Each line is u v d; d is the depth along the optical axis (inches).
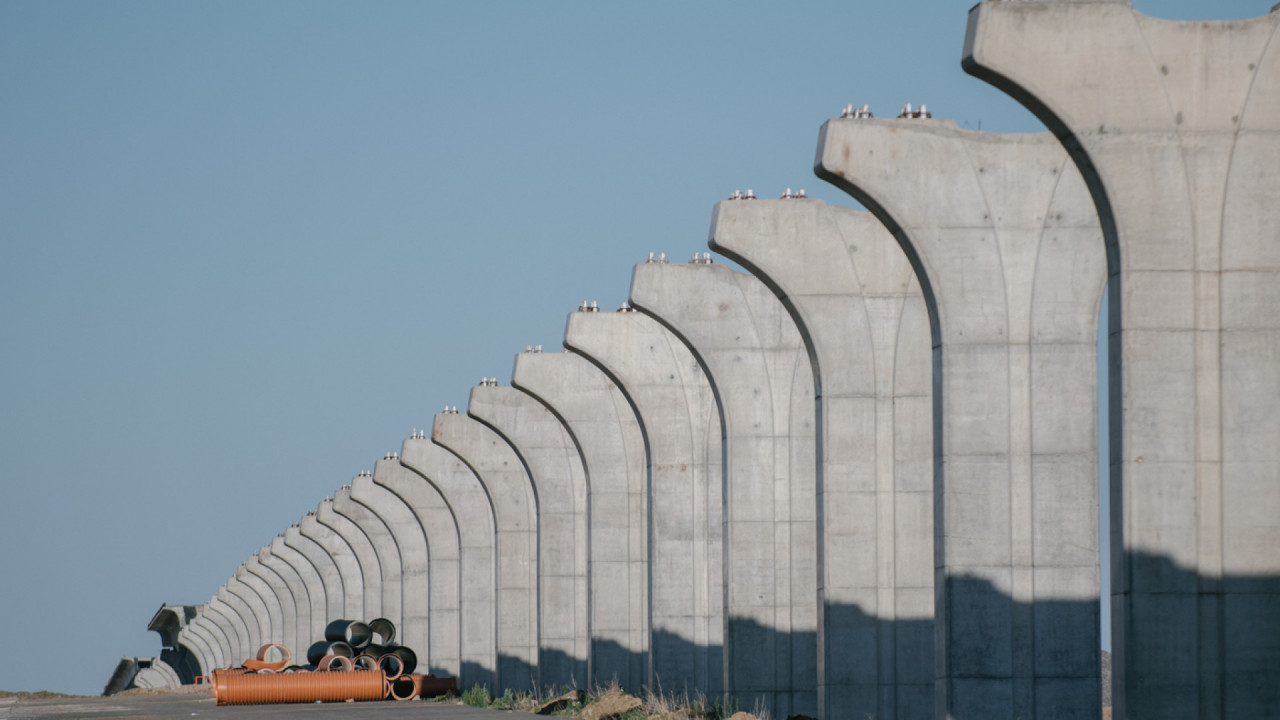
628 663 5438.0
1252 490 2544.3
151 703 6505.9
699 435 5002.5
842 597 3713.1
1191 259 2573.8
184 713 5295.3
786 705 4254.4
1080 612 3193.9
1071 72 2586.1
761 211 3794.3
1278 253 2571.4
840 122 3257.9
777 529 4303.6
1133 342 2566.4
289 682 6136.8
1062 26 2588.6
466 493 7214.6
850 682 3690.9
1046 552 3208.7
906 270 3791.8
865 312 3777.1
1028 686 3179.1
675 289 4382.4
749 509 4308.6
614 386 5541.3
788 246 3784.5
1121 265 2578.7
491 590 7180.1
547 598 6053.2
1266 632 2524.6
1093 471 3216.0
